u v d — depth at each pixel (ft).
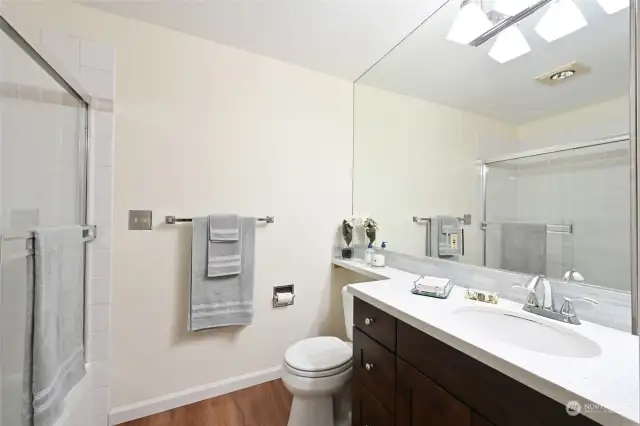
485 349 2.68
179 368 6.12
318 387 4.80
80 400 4.67
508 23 4.63
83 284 5.23
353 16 5.58
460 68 5.41
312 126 7.50
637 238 1.98
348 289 4.93
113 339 5.60
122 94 5.67
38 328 3.67
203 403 6.18
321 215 7.62
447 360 3.12
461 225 5.32
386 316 4.04
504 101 4.70
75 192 5.17
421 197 6.19
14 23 3.55
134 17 5.70
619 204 3.38
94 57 5.42
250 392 6.56
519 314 3.68
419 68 6.19
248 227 6.57
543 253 4.09
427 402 3.34
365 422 4.43
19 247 3.61
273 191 7.04
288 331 7.20
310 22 5.77
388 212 6.98
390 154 6.97
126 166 5.71
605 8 3.60
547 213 4.09
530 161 4.32
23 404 3.55
